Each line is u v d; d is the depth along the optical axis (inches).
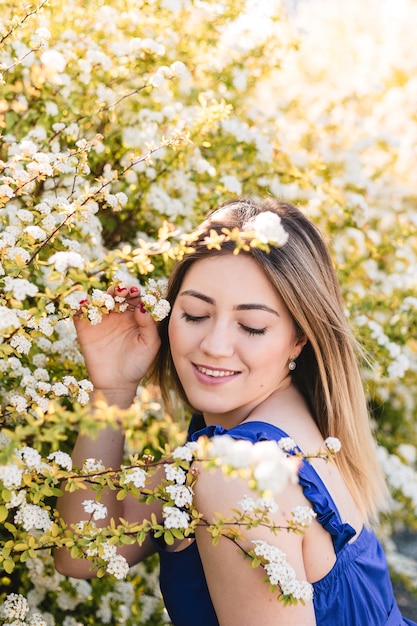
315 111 165.5
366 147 152.4
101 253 96.0
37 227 66.2
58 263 55.9
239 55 128.1
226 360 65.7
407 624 75.9
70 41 100.0
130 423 48.9
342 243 128.0
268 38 128.8
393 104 198.5
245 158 118.6
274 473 42.9
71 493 70.4
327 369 72.2
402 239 141.9
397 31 248.4
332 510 60.8
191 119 105.6
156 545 70.8
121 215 105.4
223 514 57.2
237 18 123.7
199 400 67.8
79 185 94.2
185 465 53.2
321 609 63.2
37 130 91.1
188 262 69.8
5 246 67.0
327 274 72.4
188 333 67.1
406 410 165.0
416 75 228.7
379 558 72.6
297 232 70.0
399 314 126.6
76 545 58.5
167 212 102.9
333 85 199.8
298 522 56.0
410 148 188.7
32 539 58.9
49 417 50.1
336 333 71.6
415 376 153.6
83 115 101.2
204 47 119.9
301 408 72.0
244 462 44.5
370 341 114.3
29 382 70.7
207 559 58.9
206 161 108.8
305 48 224.8
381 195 163.5
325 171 136.3
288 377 73.5
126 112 107.7
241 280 65.0
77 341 81.1
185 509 61.2
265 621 57.1
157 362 82.4
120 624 102.2
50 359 85.6
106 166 101.6
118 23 109.0
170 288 72.8
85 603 98.5
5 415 69.6
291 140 143.3
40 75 91.0
